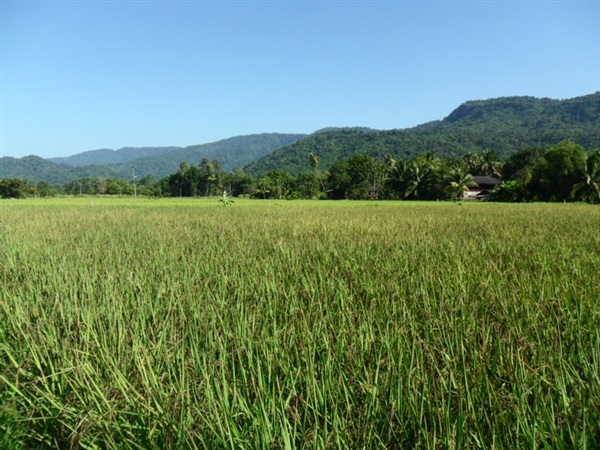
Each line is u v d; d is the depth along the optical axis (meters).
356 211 27.77
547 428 2.37
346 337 3.70
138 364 3.10
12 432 2.56
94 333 3.71
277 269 6.77
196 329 3.79
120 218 20.38
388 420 2.43
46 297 5.23
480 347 3.38
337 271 6.45
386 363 3.16
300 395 2.69
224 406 2.48
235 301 5.00
